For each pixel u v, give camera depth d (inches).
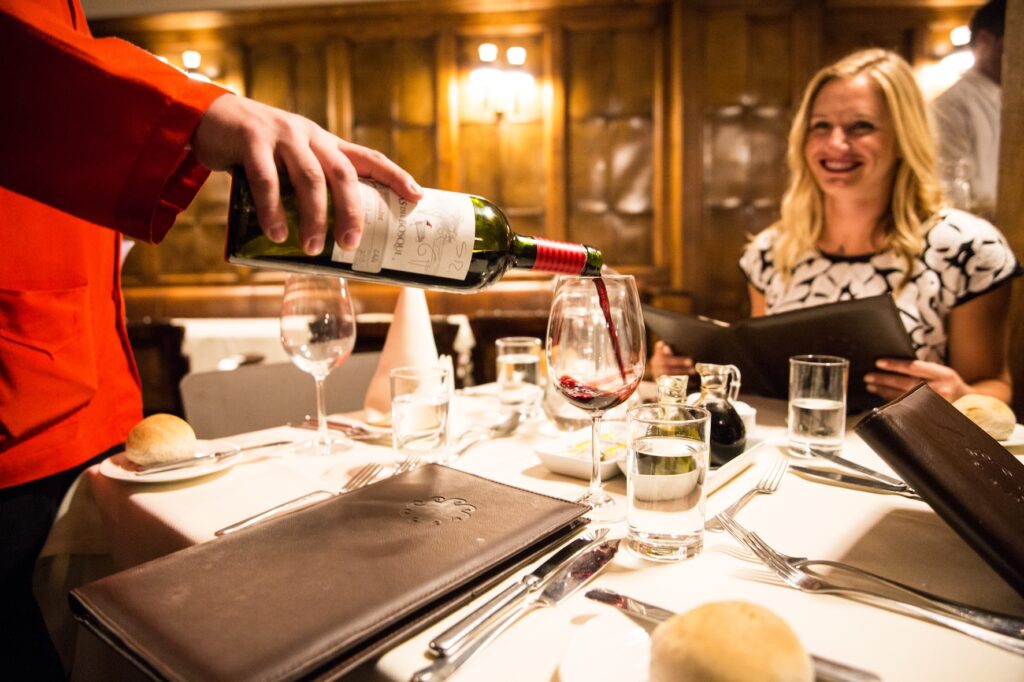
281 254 29.5
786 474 37.4
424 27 179.9
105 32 184.5
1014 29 77.4
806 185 80.3
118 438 52.2
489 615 21.6
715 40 174.6
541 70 181.5
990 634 20.5
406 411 42.6
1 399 43.3
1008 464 27.8
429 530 25.8
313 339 43.6
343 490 35.3
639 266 185.8
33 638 46.4
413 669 19.7
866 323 45.8
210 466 39.0
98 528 39.9
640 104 180.4
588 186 184.4
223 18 181.3
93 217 27.6
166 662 17.7
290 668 17.4
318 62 184.4
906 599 22.8
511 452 43.1
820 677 17.8
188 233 190.7
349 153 28.6
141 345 152.6
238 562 23.2
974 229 71.0
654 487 26.6
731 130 177.6
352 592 21.1
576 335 32.4
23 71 25.6
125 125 26.0
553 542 26.6
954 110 169.5
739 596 23.5
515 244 32.7
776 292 83.4
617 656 18.8
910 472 23.7
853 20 173.2
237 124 25.1
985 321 71.1
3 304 42.8
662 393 37.0
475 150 184.9
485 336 156.4
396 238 28.9
